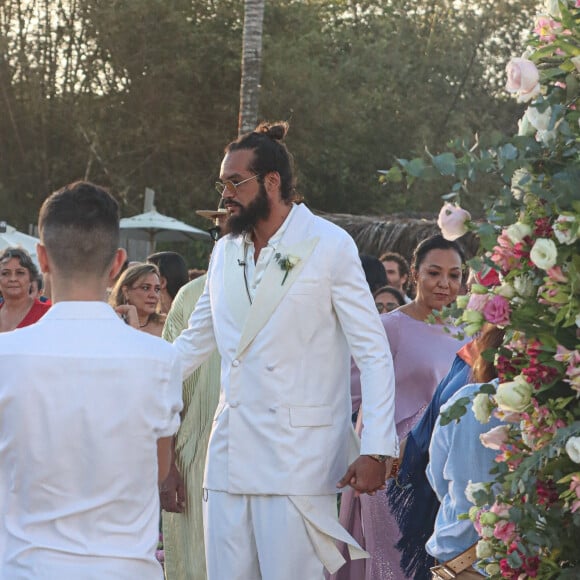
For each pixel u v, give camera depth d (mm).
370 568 6426
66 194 3688
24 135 37125
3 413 3508
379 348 5082
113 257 3717
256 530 5070
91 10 36344
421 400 6641
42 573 3402
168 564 6719
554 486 3658
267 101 36312
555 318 3633
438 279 6680
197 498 6547
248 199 5168
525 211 3703
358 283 5113
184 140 36531
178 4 36500
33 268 9172
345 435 5188
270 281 5078
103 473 3496
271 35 37906
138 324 8609
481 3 39531
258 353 5062
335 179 37844
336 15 39625
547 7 3783
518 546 3680
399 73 38438
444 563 4539
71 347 3557
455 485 4512
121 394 3537
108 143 36719
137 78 36406
